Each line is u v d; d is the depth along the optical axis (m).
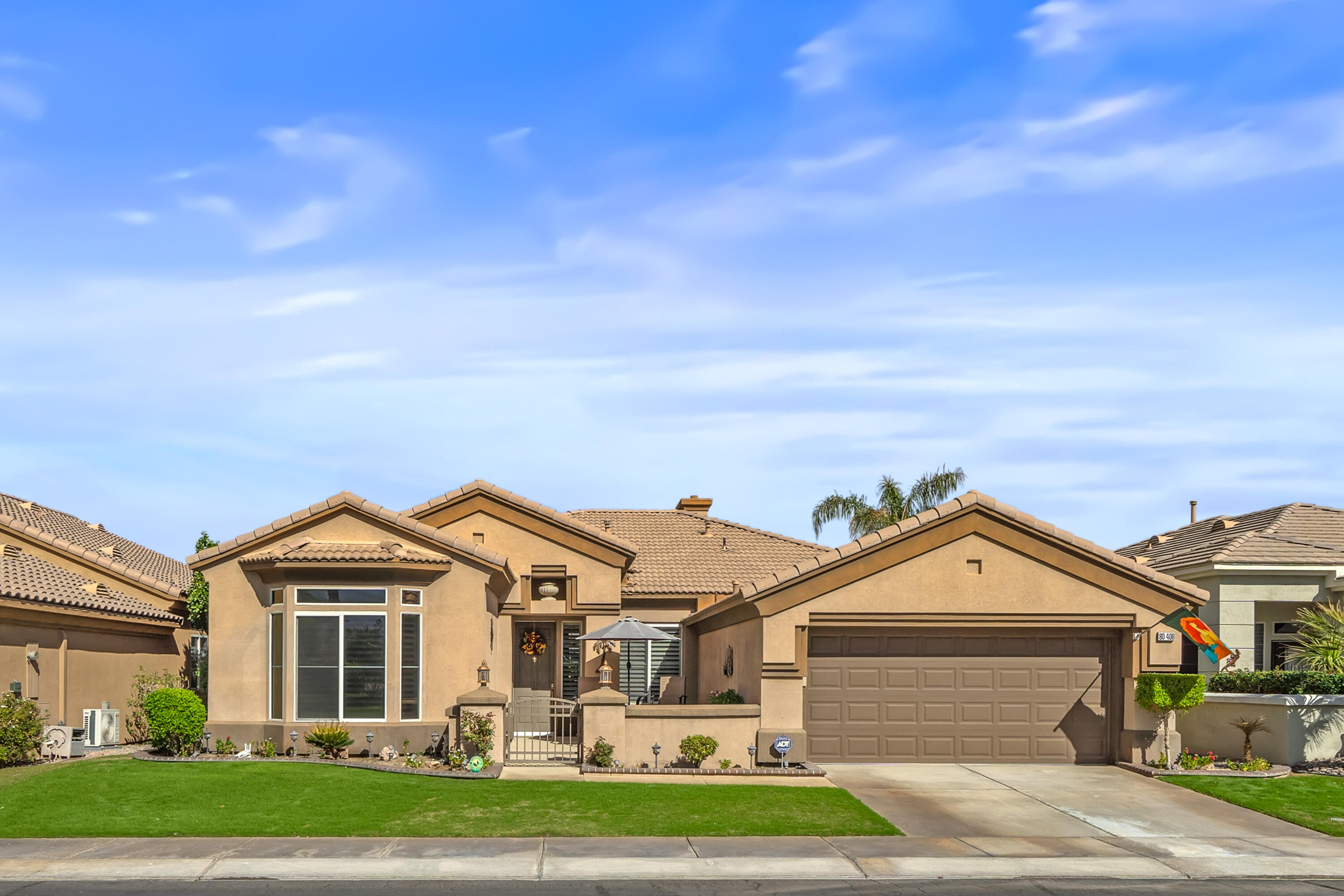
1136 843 15.34
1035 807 17.52
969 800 17.94
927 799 17.91
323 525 22.23
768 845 14.83
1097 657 21.59
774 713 20.58
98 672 24.84
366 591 21.30
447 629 21.75
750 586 20.73
